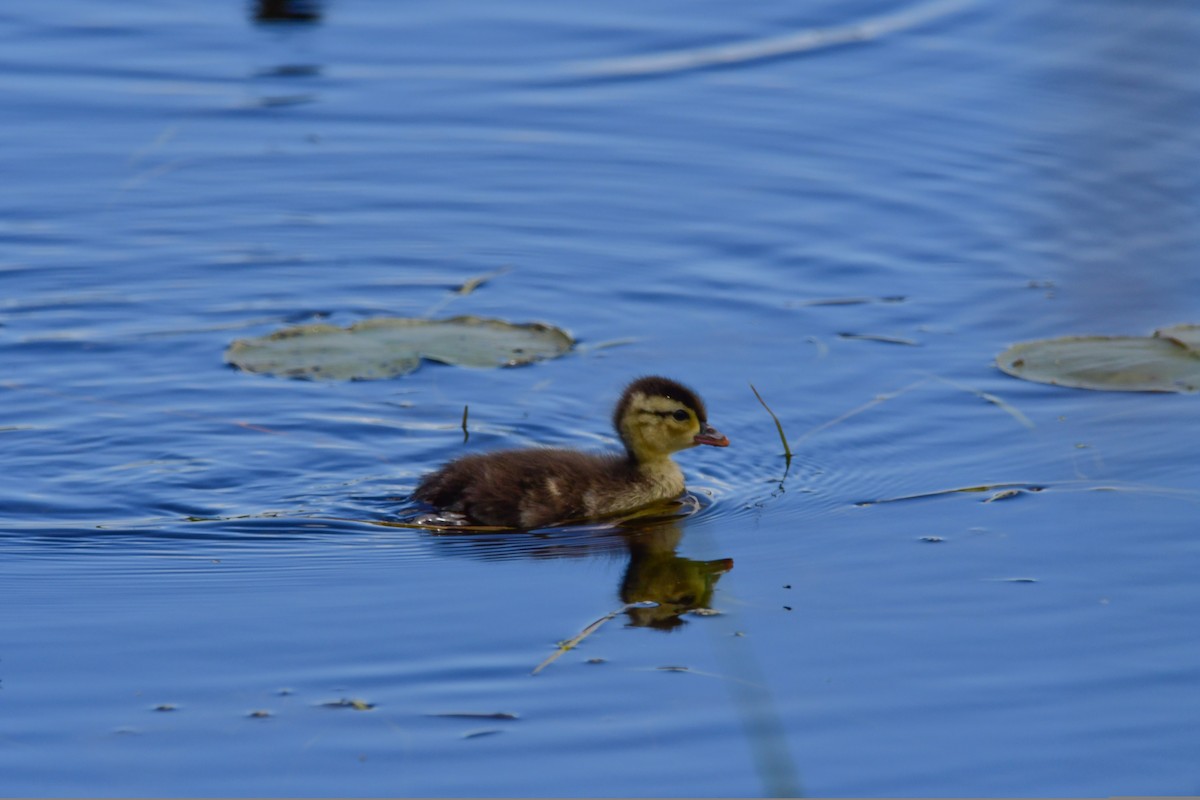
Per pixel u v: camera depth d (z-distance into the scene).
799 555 12.62
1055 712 10.37
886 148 21.02
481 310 17.41
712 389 15.60
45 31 24.20
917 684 10.70
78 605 11.65
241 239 18.73
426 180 20.31
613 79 23.16
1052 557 12.39
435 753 9.89
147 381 15.52
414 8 25.55
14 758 9.80
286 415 14.93
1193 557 12.30
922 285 17.77
